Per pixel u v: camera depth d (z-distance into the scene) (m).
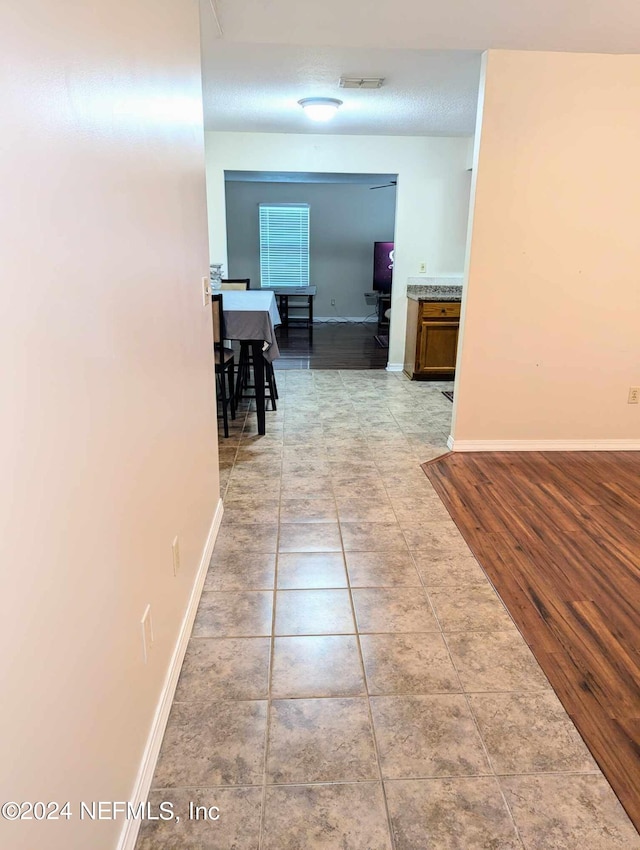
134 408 1.25
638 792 1.39
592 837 1.28
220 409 4.56
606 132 3.14
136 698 1.29
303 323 9.59
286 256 9.66
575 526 2.71
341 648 1.88
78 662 0.94
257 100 4.08
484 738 1.54
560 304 3.42
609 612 2.07
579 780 1.42
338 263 9.74
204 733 1.54
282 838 1.27
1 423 0.68
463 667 1.79
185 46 1.86
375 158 5.60
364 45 2.90
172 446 1.65
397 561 2.40
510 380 3.57
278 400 4.93
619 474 3.32
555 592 2.18
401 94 3.86
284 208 9.43
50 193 0.82
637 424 3.67
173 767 1.44
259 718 1.59
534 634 1.95
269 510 2.86
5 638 0.69
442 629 1.97
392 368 6.22
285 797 1.37
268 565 2.36
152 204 1.41
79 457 0.93
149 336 1.38
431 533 2.64
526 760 1.47
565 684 1.73
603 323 3.47
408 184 5.70
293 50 3.00
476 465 3.47
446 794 1.38
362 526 2.70
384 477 3.28
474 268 3.33
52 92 0.82
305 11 2.51
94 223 1.00
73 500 0.91
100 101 1.03
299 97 3.98
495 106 3.06
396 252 5.89
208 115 4.62
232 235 9.52
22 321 0.73
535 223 3.27
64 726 0.88
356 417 4.45
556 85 3.05
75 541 0.92
